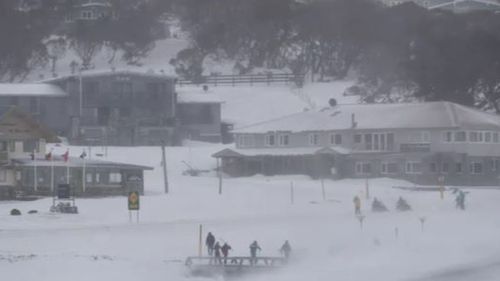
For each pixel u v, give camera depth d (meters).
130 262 181.25
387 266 177.50
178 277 169.75
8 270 169.50
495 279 163.62
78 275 166.38
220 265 175.62
